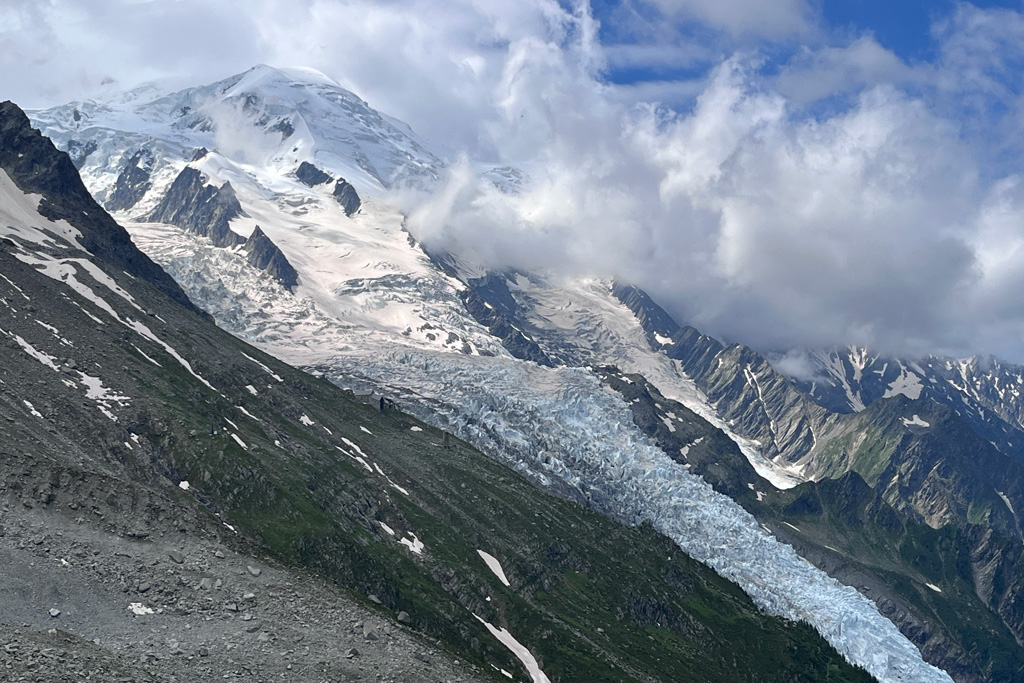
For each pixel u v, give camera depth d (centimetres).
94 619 9325
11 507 10312
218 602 10331
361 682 9575
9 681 7669
